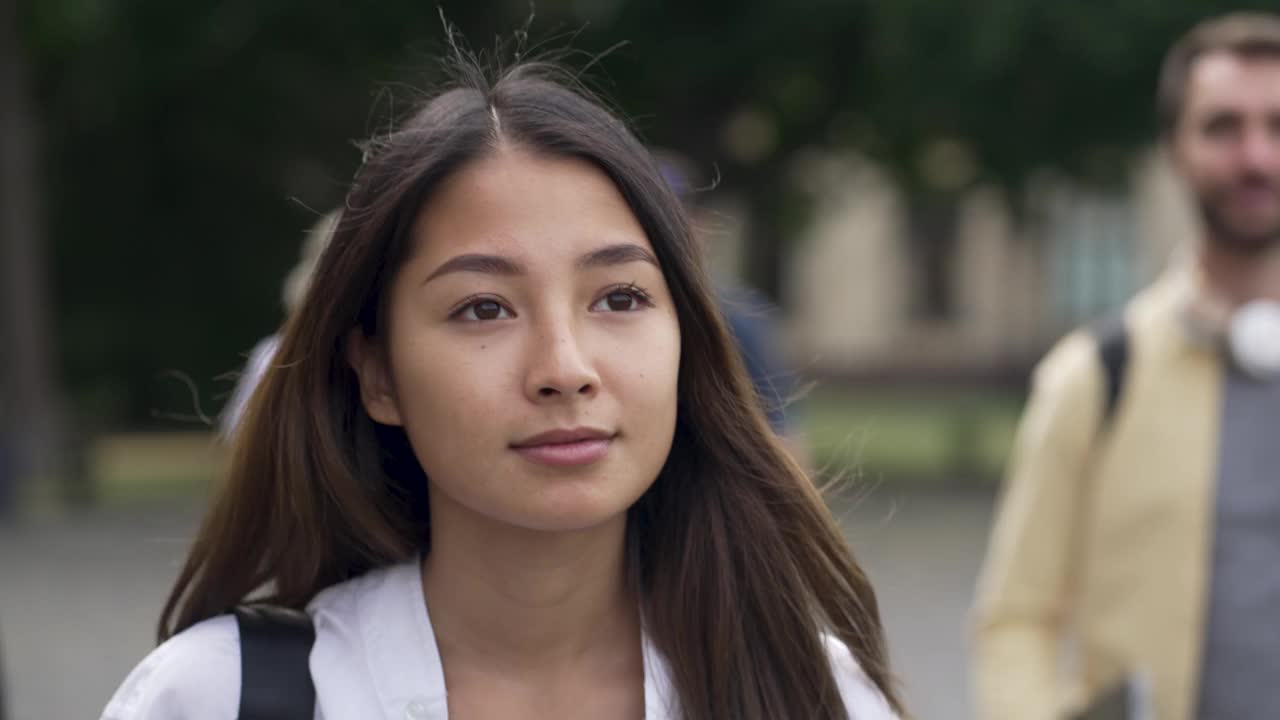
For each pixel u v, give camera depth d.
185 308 21.47
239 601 1.75
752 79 16.42
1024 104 15.23
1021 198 17.11
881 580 10.40
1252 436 2.96
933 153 17.36
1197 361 3.01
